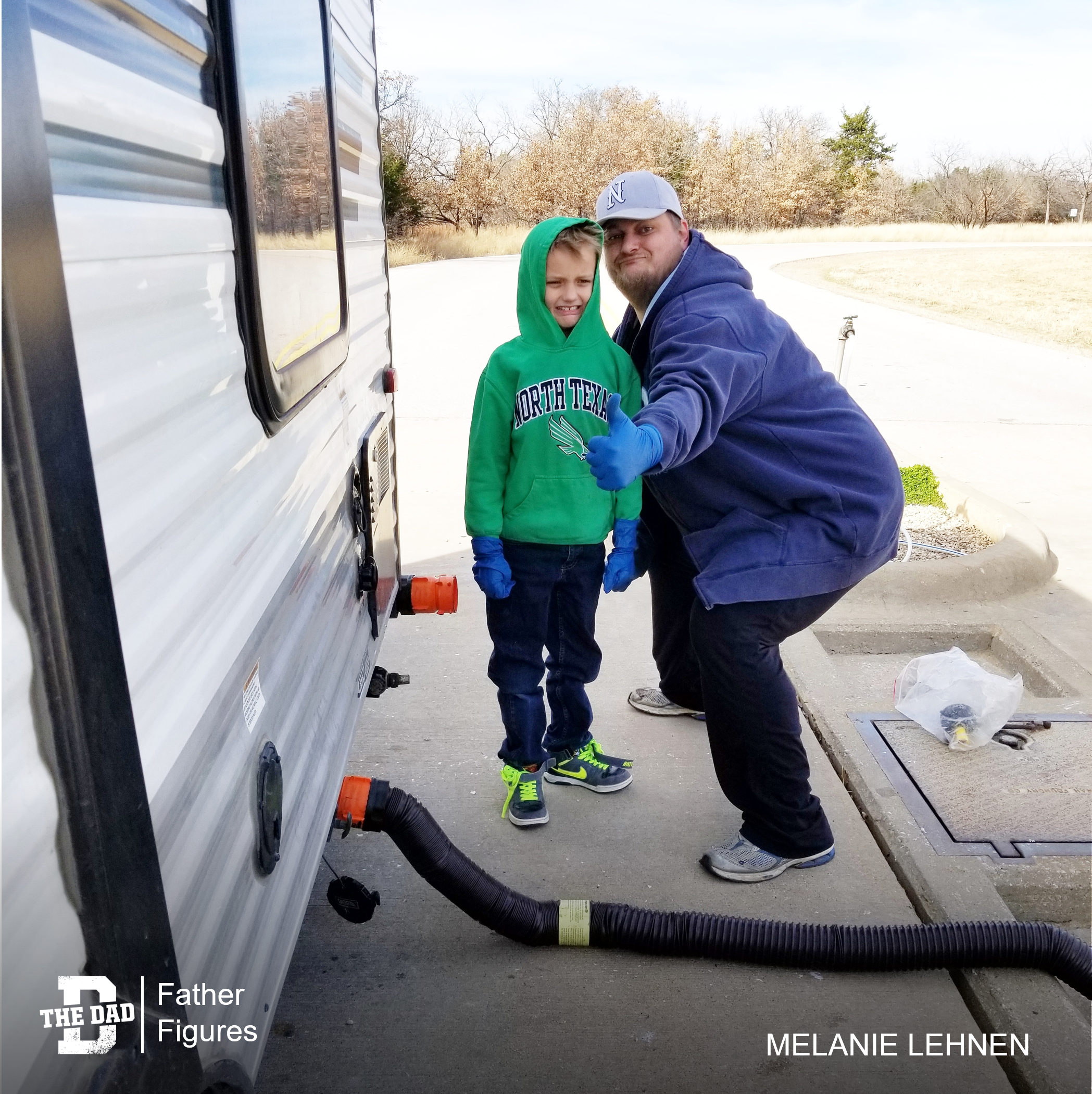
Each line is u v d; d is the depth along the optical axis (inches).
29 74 30.5
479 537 100.4
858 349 485.7
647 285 96.3
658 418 72.2
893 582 173.3
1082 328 586.2
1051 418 331.3
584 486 99.9
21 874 29.9
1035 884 99.6
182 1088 41.0
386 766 122.6
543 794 115.7
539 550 101.9
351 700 90.4
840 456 91.5
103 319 38.3
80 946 33.8
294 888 65.8
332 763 79.5
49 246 31.6
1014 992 85.1
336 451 88.0
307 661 73.4
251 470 58.9
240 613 55.9
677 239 96.2
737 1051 81.0
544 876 102.5
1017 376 414.3
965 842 105.8
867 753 123.0
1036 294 791.7
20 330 30.0
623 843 108.2
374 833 110.1
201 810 48.2
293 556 69.3
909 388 383.2
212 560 51.1
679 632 123.6
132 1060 36.7
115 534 38.8
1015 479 256.5
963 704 127.0
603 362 98.7
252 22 58.8
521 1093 76.5
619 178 96.0
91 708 34.0
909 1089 77.5
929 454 281.0
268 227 61.7
